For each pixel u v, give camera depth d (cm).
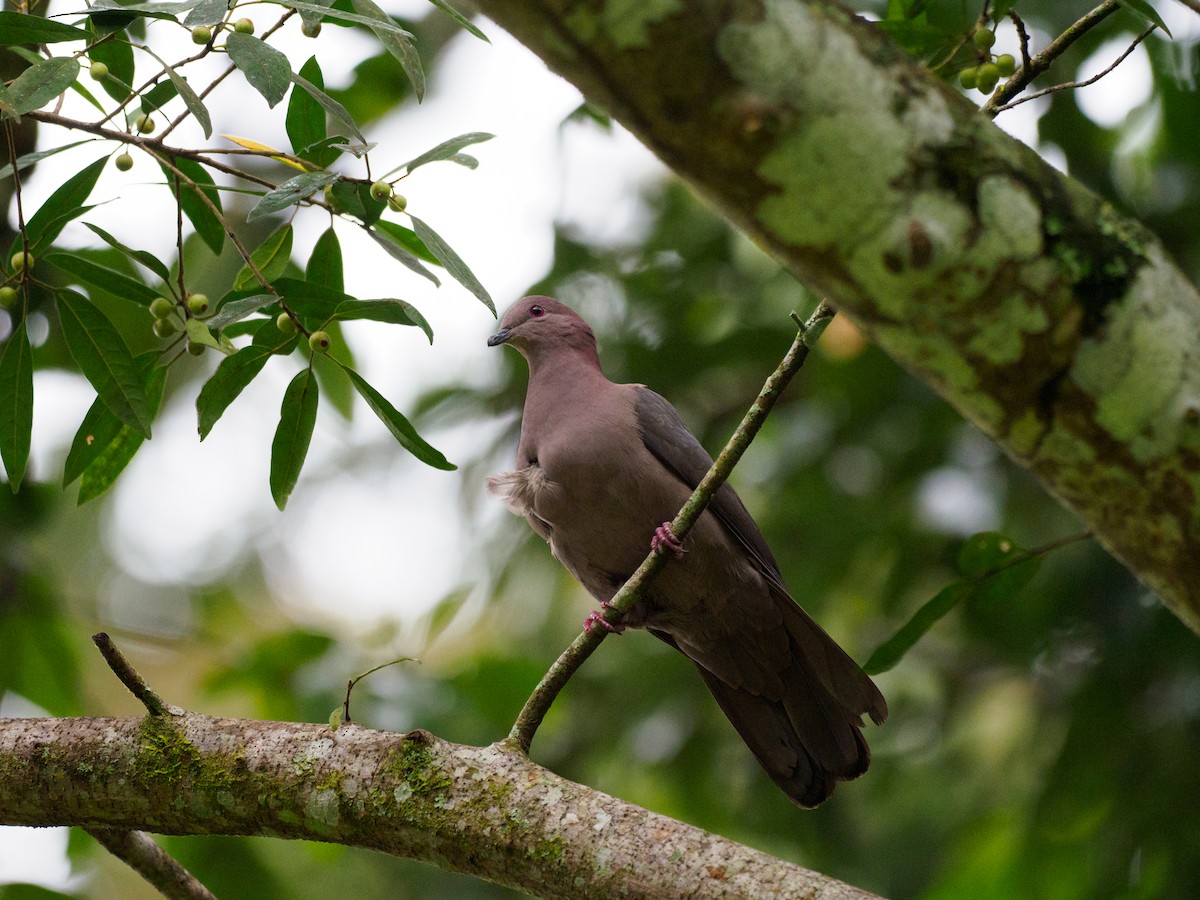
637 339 1379
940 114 332
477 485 1393
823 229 333
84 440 690
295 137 687
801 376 1391
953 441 1269
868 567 1303
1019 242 329
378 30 607
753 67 319
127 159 631
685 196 1402
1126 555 359
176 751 585
